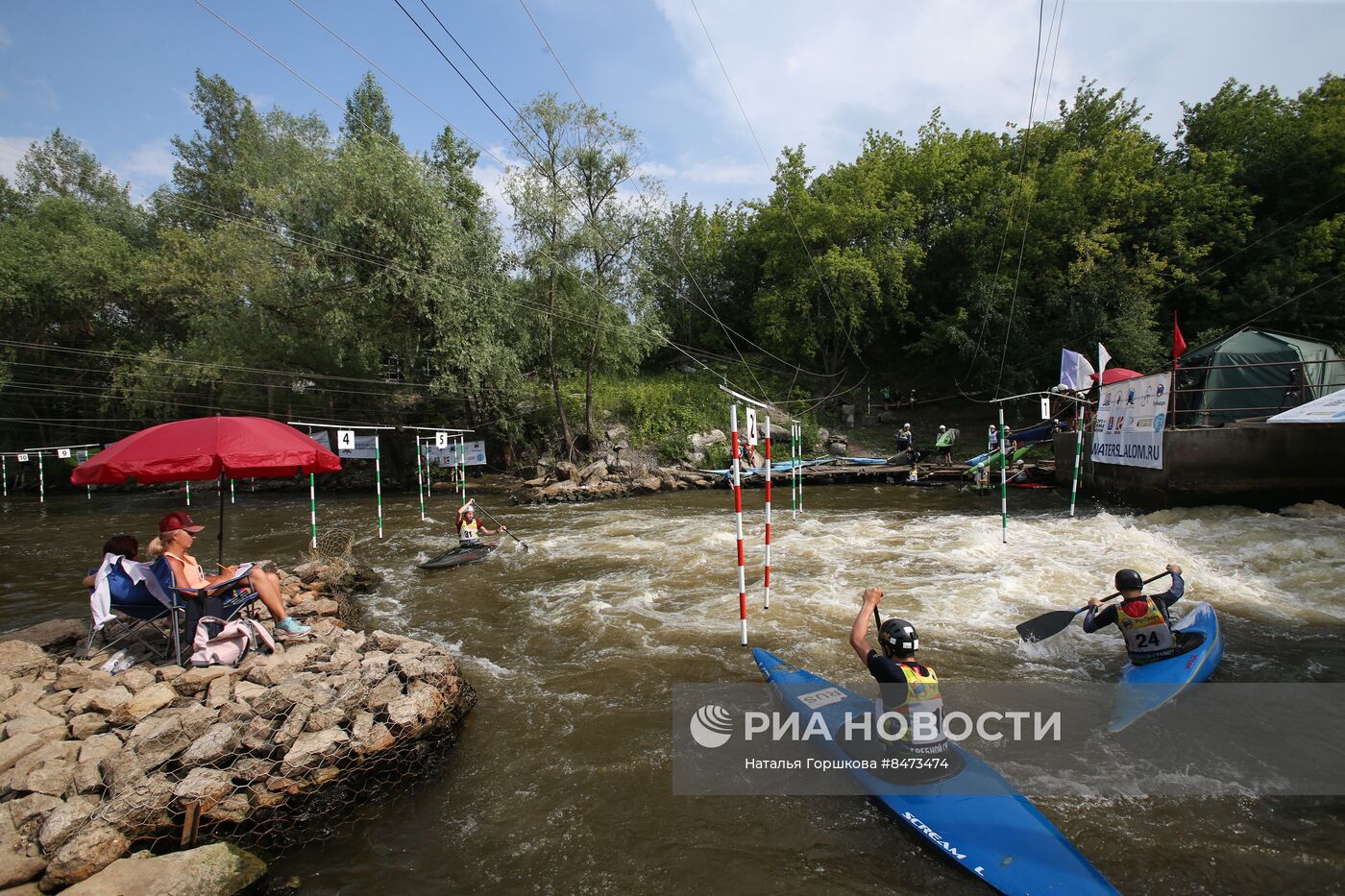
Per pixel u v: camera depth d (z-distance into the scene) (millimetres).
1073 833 3869
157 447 6578
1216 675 5895
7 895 3445
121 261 31047
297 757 4531
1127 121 30016
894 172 31938
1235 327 25500
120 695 5098
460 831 4227
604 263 27703
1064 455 19703
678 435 28109
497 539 14758
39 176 39156
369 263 23094
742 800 4402
